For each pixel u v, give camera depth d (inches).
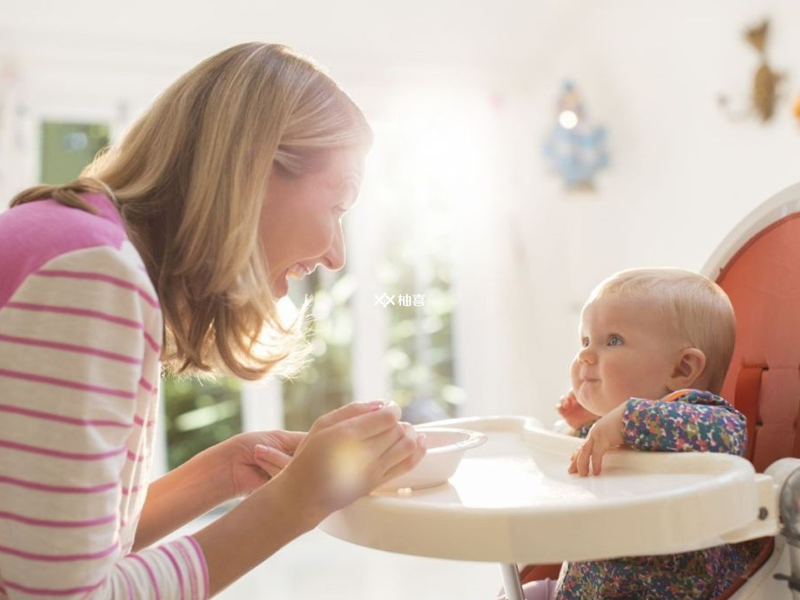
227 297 32.0
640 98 113.3
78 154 131.7
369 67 134.6
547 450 38.1
